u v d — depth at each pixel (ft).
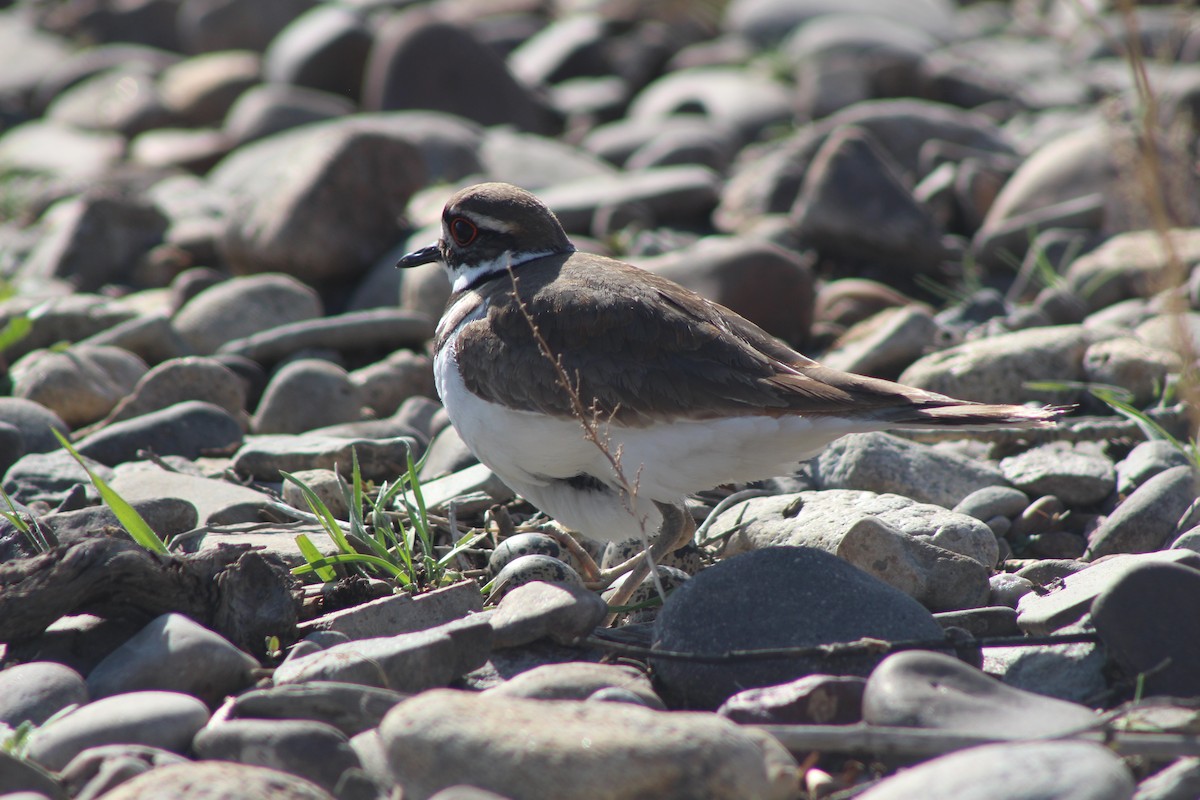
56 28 110.42
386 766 22.16
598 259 32.55
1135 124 51.72
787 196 63.31
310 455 37.81
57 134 83.46
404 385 45.03
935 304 56.34
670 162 70.13
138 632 26.99
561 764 20.30
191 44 103.24
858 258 58.34
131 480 36.24
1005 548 33.73
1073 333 42.45
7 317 48.42
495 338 30.50
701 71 90.58
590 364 29.37
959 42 99.45
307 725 22.36
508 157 69.62
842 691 23.77
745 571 27.02
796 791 21.48
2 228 68.49
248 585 27.78
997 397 41.34
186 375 42.50
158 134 83.61
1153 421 36.94
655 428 29.14
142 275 59.31
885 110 69.46
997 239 56.29
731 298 48.85
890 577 29.84
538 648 27.43
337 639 27.14
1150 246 50.14
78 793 21.49
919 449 36.94
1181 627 24.61
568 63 93.91
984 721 22.35
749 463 29.45
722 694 25.35
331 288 56.24
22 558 28.45
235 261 56.70
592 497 31.12
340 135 55.67
